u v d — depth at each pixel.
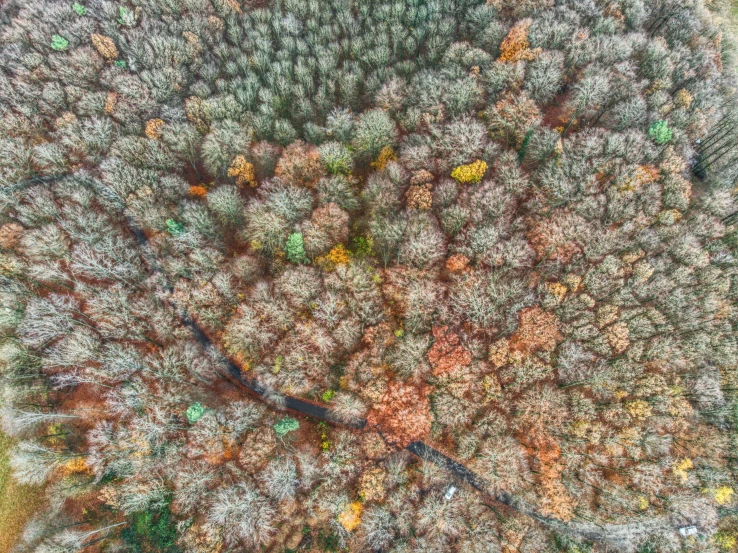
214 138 67.88
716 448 52.44
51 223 63.06
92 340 58.12
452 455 57.47
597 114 68.50
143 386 56.25
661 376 54.00
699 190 63.97
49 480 55.53
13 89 67.88
